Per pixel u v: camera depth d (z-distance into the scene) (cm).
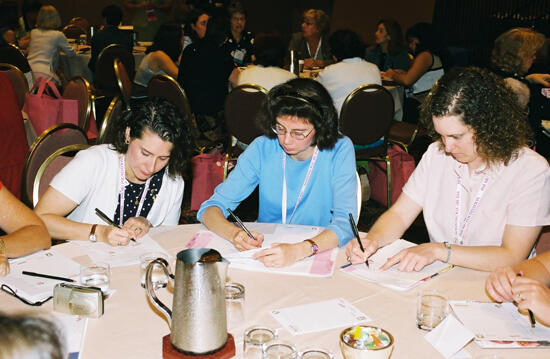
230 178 236
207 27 451
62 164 241
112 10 615
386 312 158
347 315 156
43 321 67
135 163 208
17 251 182
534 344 143
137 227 205
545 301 153
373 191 439
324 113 215
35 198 234
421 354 139
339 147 229
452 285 176
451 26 998
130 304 159
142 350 137
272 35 423
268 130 230
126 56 595
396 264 188
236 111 391
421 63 528
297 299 164
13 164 354
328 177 229
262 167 233
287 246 189
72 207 211
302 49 666
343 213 217
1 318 65
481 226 201
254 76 414
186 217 418
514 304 162
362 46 437
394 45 611
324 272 181
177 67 532
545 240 227
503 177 196
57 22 606
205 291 127
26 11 702
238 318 151
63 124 263
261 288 170
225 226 210
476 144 186
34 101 364
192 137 219
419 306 150
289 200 232
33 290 162
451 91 182
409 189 218
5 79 350
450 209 208
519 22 920
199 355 130
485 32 975
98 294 150
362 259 188
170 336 134
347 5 1081
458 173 204
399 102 520
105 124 347
